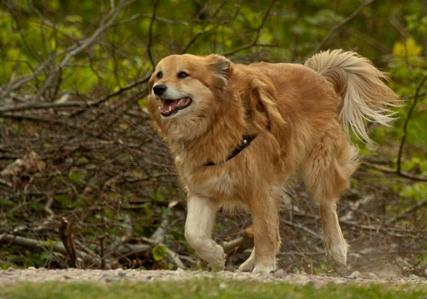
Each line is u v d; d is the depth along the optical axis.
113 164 15.39
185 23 16.77
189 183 11.23
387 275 13.09
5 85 17.06
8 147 15.55
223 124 10.94
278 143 11.25
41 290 8.36
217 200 11.31
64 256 14.05
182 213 15.38
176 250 14.97
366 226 14.98
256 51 16.81
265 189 11.13
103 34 17.91
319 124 11.88
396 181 16.72
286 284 9.12
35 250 14.49
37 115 15.88
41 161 15.15
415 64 19.56
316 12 25.48
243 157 10.98
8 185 15.04
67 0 24.86
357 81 12.67
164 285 8.79
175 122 11.02
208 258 11.23
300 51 20.53
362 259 14.54
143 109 15.95
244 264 11.65
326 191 12.07
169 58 11.09
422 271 13.96
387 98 12.77
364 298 8.79
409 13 26.97
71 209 15.05
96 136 15.44
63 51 17.03
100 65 17.33
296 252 14.30
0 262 13.76
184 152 11.16
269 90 11.35
